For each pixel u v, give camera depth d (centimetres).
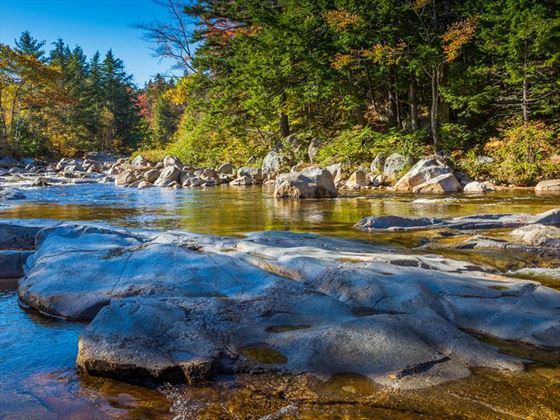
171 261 396
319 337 262
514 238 618
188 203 1233
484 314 311
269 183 2092
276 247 456
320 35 2273
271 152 2381
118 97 6531
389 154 1964
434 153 2002
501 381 232
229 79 2648
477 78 2017
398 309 307
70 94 5319
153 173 2170
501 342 281
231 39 2680
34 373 257
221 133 2853
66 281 378
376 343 255
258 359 253
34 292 370
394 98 2530
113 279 377
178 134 4325
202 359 246
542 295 335
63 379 249
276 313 304
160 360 246
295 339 266
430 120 2348
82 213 993
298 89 2342
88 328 274
